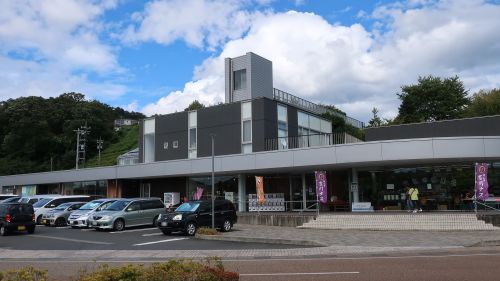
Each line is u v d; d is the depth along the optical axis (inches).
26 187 1877.5
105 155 3388.3
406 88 2513.5
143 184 1502.2
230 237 766.5
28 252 640.4
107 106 4761.3
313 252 588.1
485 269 421.4
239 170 1157.1
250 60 1453.0
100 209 1055.0
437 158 955.3
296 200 1214.9
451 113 2381.9
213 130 1330.0
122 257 581.6
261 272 429.4
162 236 847.1
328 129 1556.3
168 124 1439.5
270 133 1250.6
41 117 3282.5
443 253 559.2
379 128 1354.6
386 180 1121.4
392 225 887.1
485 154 940.6
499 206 1011.9
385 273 409.4
